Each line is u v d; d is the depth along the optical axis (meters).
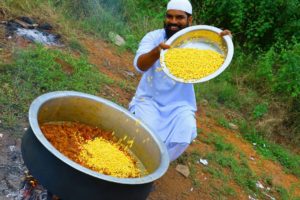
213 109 3.44
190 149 2.65
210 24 4.62
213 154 2.70
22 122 2.15
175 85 2.05
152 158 1.66
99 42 3.47
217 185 2.43
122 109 1.75
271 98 3.85
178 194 2.20
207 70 1.83
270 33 4.50
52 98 1.61
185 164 2.47
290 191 2.78
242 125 3.36
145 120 2.02
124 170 1.58
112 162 1.60
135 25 4.01
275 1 4.38
